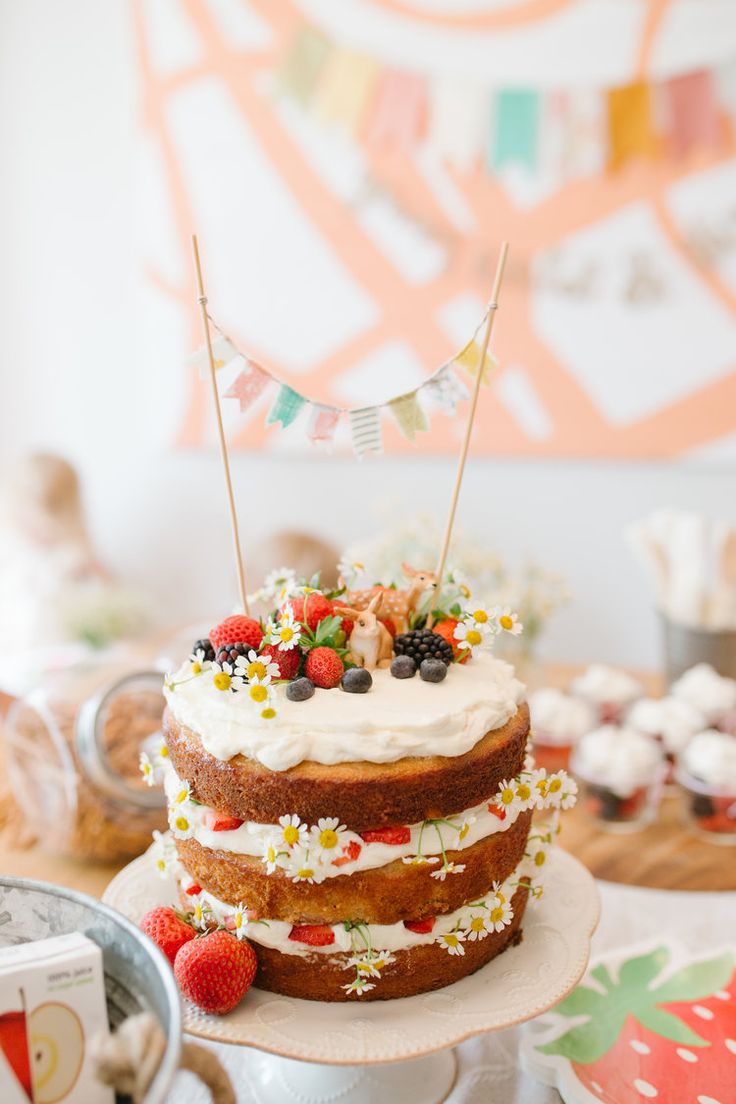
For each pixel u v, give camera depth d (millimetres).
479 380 1078
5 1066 709
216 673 988
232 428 3172
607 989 1148
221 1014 941
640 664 3094
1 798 1506
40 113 3176
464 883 979
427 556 1790
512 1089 1019
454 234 2926
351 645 1080
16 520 2934
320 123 2949
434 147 2891
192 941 952
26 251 3283
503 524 3090
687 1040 1057
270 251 3053
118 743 1298
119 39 3064
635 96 2746
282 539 2672
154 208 3104
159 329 3170
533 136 2824
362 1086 994
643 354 2873
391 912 956
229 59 2967
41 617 2773
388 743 939
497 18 2777
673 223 2789
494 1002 958
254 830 958
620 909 1313
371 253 2990
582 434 2953
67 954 741
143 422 3295
